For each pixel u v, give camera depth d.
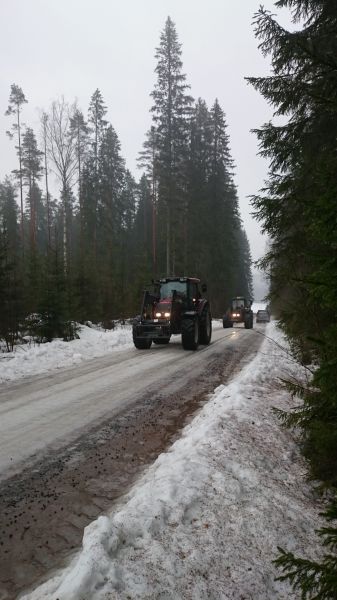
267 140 6.30
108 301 20.28
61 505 3.05
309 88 5.50
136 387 6.93
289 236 5.89
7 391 6.71
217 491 2.94
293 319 4.79
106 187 33.66
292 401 5.43
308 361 6.39
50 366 9.09
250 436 4.04
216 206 33.12
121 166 37.66
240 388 5.69
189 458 3.36
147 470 3.62
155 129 26.33
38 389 6.84
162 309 11.55
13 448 4.22
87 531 2.37
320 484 3.40
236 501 2.86
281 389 6.04
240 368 8.53
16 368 8.59
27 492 3.27
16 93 29.31
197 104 33.81
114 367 8.84
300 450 4.05
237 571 2.23
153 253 30.36
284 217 5.67
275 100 6.07
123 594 1.90
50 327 12.77
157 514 2.53
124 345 12.91
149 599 1.90
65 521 2.83
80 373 8.23
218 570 2.21
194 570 2.15
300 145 6.18
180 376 7.80
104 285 20.81
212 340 14.56
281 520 2.76
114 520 2.43
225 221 33.69
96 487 3.35
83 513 2.94
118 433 4.68
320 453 3.42
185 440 4.03
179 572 2.11
